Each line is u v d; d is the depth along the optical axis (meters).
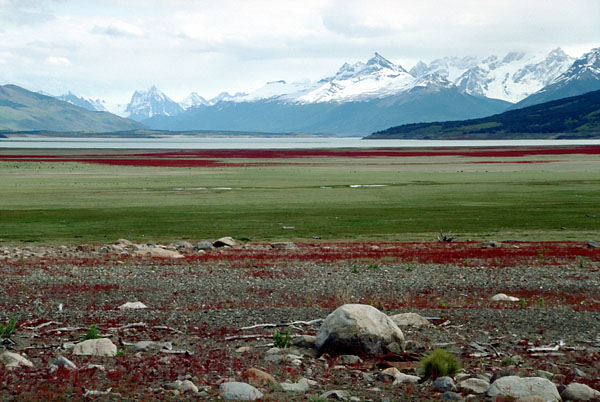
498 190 82.38
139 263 34.47
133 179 103.50
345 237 46.97
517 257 36.09
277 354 16.17
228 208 65.06
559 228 50.69
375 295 25.80
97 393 12.62
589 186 86.44
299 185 92.31
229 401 12.26
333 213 61.09
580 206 64.81
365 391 13.12
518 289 27.03
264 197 75.56
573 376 14.30
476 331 19.05
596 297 25.28
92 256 37.44
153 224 54.16
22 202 69.88
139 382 13.62
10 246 42.81
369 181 99.06
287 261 35.09
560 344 17.19
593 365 15.38
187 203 69.50
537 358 15.99
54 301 24.12
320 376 14.27
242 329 19.34
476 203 68.50
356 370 14.75
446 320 20.50
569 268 32.12
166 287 27.27
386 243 43.62
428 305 23.62
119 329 19.33
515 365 15.33
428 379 14.02
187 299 24.70
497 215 58.78
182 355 16.27
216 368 14.93
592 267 32.34
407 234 48.25
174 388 13.07
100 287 27.19
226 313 21.64
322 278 29.58
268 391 12.98
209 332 19.12
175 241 45.69
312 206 66.81
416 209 63.78
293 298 24.91
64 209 63.97
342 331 16.05
